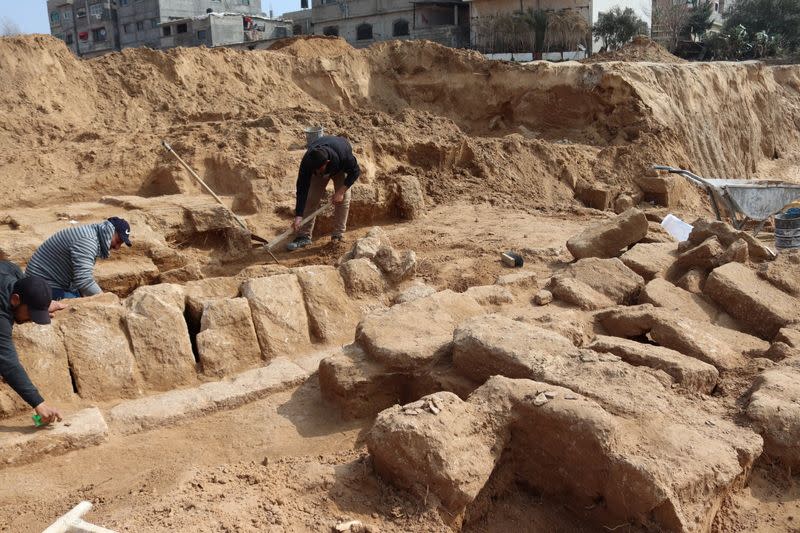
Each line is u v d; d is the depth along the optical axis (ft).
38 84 39.34
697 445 9.52
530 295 18.74
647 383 11.11
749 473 10.36
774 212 29.25
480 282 21.07
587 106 54.90
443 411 9.77
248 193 28.78
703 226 20.47
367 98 57.00
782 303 16.56
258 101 48.26
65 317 13.62
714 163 59.62
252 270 18.28
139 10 152.46
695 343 13.89
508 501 10.21
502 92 58.29
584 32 102.32
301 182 23.85
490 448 9.78
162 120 41.83
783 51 128.26
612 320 15.48
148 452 11.91
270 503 9.16
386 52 59.98
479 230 28.30
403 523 9.02
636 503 8.88
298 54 58.54
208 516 8.65
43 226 23.15
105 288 21.16
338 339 16.34
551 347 12.11
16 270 12.11
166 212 24.82
